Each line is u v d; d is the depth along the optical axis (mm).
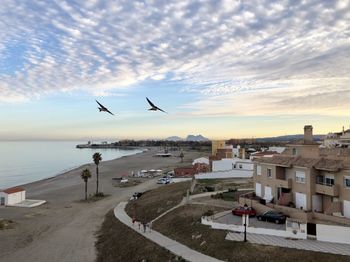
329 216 43125
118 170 163875
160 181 110812
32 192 105000
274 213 46656
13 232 59250
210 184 82375
